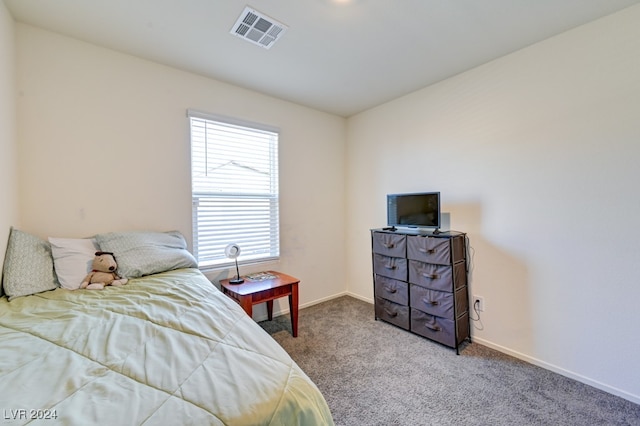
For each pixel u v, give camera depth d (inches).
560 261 75.1
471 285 93.1
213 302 52.1
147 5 62.1
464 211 95.1
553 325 76.5
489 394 67.1
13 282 55.9
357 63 88.1
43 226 70.2
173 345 35.2
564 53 73.0
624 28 64.4
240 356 33.8
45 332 38.4
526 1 61.9
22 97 67.6
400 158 116.3
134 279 66.6
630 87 64.1
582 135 70.9
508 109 83.9
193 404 25.0
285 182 118.6
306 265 126.6
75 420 22.1
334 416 60.2
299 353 85.9
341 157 139.8
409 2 61.8
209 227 99.1
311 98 115.9
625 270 65.5
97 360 31.5
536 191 79.0
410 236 96.0
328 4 62.3
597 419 59.1
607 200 67.7
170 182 89.4
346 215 141.3
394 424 58.0
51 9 63.1
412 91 109.7
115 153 80.0
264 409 26.2
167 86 88.7
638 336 63.9
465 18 67.4
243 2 61.4
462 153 95.4
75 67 74.3
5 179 59.8
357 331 100.8
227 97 101.0
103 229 78.4
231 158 103.9
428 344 91.0
